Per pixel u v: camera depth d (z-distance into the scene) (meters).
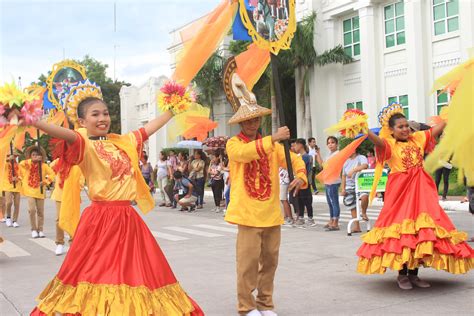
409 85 21.50
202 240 9.88
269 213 4.51
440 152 2.20
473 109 2.10
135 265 3.62
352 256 7.53
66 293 3.51
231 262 7.50
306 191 11.16
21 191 12.14
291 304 5.08
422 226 5.13
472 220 11.09
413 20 21.06
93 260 3.56
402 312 4.67
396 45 22.64
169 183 17.75
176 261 7.66
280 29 4.88
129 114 38.19
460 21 19.16
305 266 6.90
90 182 3.80
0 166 3.37
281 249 8.27
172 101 4.32
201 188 16.73
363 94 23.55
